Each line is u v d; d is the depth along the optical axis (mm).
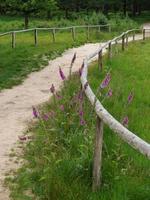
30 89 14242
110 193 5906
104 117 5750
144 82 15438
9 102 12266
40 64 19859
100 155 6086
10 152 8125
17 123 10062
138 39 37219
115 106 10578
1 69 18125
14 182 6891
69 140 7426
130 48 26922
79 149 6949
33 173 6938
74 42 30484
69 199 5879
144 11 86500
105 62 18828
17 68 18406
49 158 6945
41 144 7930
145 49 27516
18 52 23375
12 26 48031
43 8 45469
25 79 16125
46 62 20406
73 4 68375
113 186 6133
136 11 84875
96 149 6066
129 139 5176
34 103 12094
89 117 7945
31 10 45094
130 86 14094
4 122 10164
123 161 6934
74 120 8023
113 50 23203
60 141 7629
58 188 6055
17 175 7109
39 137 8305
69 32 38625
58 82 15547
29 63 19844
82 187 6125
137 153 7172
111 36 39438
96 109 6035
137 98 12453
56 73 17547
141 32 47312
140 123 9562
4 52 23266
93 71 16328
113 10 80000
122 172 6473
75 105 8500
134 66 19250
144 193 5891
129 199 5812
